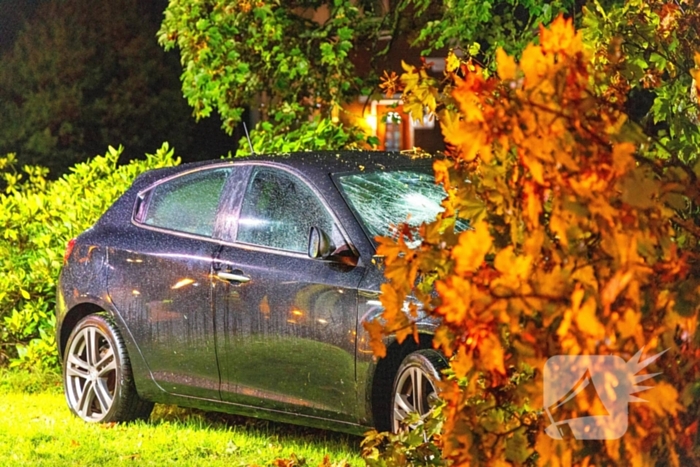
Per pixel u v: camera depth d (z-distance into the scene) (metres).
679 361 4.75
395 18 16.14
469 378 4.69
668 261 4.59
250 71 16.06
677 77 5.75
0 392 13.23
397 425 8.88
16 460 9.75
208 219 10.48
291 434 10.73
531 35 14.43
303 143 14.49
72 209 14.40
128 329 10.83
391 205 9.57
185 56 16.00
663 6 5.88
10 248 14.73
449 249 4.91
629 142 4.50
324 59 15.52
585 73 4.64
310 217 9.69
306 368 9.48
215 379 10.20
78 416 11.40
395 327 4.95
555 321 4.62
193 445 10.15
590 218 4.48
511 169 4.80
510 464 4.91
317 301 9.36
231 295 9.95
